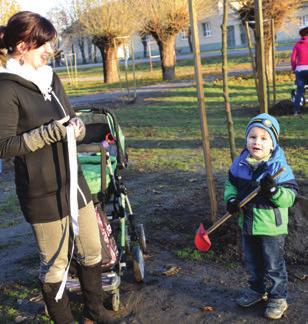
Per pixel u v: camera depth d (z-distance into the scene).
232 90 17.69
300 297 3.98
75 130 3.13
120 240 4.32
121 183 4.47
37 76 3.16
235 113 13.34
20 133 3.13
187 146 9.81
